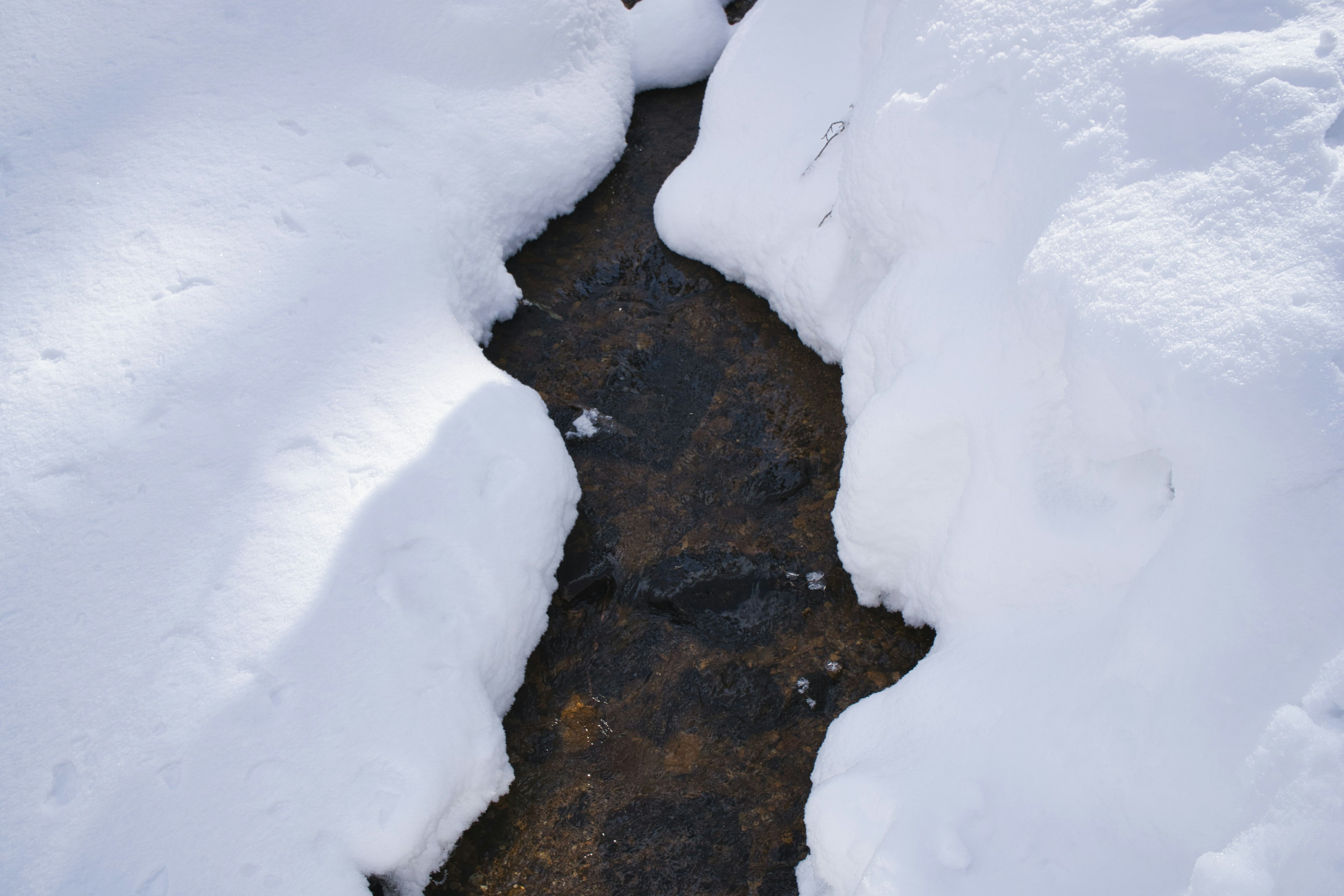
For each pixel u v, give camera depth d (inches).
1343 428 71.1
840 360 153.4
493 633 115.3
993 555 102.0
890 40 131.5
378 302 136.3
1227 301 78.6
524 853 106.8
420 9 165.5
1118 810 77.5
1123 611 84.9
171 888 88.6
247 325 125.7
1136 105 93.6
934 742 95.3
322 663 103.1
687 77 210.5
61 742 93.4
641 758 114.0
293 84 152.3
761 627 125.6
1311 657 68.6
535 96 177.6
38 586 101.3
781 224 155.7
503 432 129.7
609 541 135.9
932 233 120.3
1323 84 81.7
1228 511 75.2
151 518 107.6
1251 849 65.3
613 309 167.9
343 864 95.0
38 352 116.0
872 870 83.4
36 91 136.9
